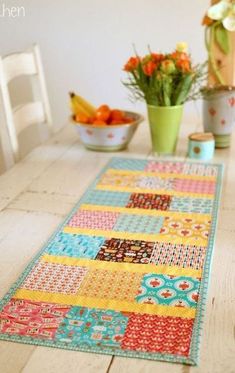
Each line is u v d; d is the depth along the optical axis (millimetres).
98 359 808
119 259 1098
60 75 2582
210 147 1678
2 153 2551
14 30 2531
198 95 1758
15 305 943
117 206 1356
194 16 2344
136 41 2443
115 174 1573
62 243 1169
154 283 1006
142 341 844
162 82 1574
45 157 1737
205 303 940
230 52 1814
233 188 1456
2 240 1187
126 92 2559
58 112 2664
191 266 1063
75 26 2469
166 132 1684
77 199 1403
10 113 1819
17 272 1053
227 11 1723
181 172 1577
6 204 1375
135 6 2379
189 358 803
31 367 794
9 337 858
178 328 874
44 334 865
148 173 1576
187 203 1364
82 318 906
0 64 1774
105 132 1710
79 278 1029
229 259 1090
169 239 1179
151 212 1317
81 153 1771
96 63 2527
